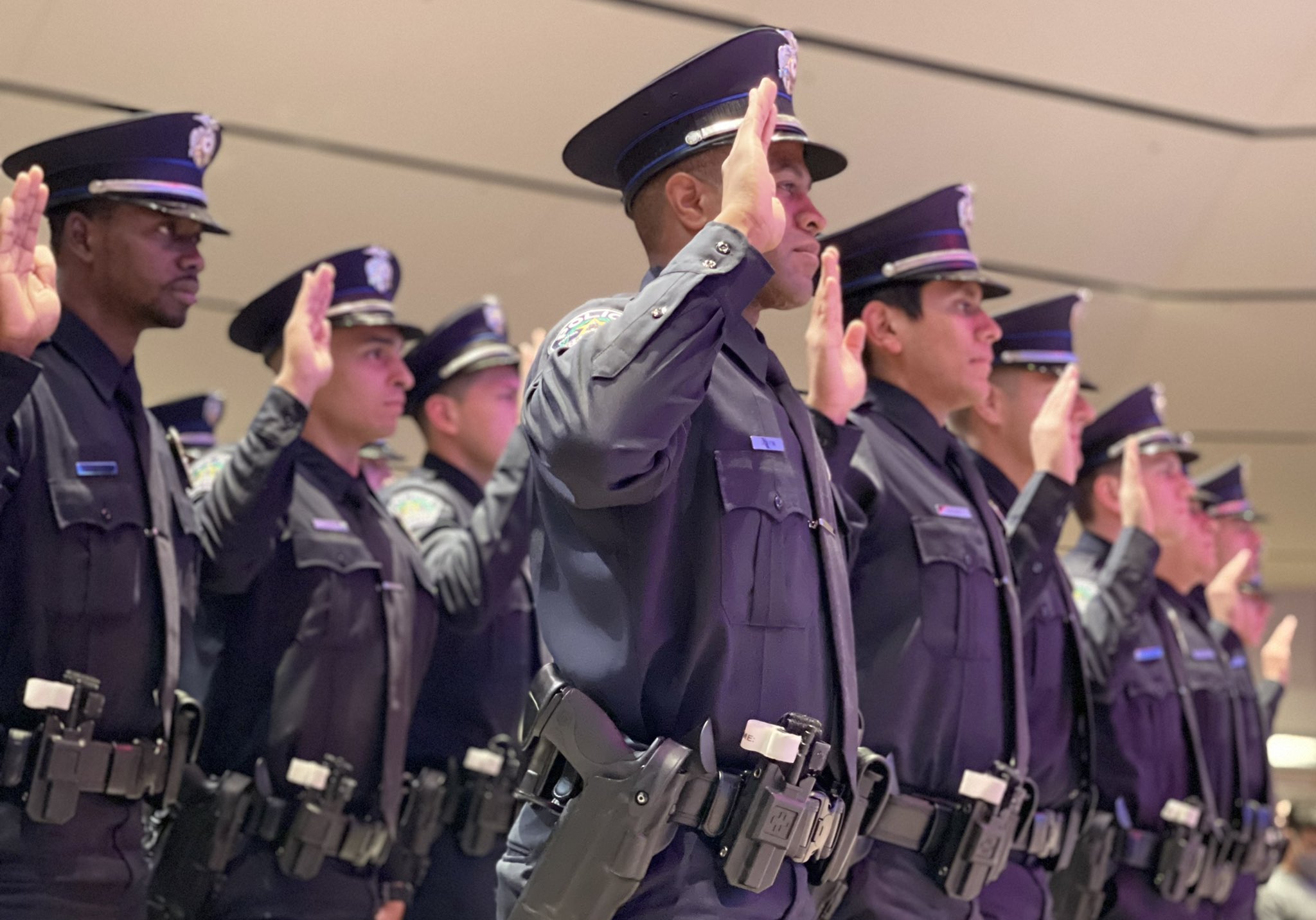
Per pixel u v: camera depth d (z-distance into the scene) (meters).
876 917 2.62
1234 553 6.04
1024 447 3.71
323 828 3.29
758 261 1.86
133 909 2.63
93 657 2.60
